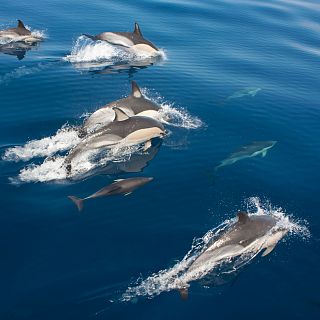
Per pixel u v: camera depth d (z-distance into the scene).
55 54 26.77
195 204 14.09
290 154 17.38
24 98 20.52
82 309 10.17
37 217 12.99
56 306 10.22
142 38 27.83
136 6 38.94
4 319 9.84
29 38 28.55
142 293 10.64
